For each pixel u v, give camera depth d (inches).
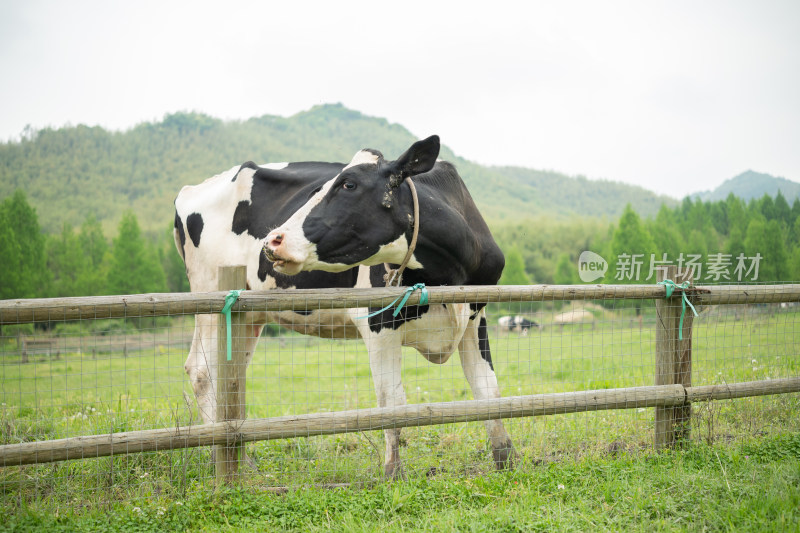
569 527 126.0
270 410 275.6
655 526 127.8
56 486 165.0
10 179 5334.6
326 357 532.7
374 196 157.3
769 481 143.6
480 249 183.2
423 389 319.9
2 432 197.9
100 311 138.8
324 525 133.3
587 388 275.3
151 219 4768.7
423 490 150.9
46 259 2650.1
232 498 147.3
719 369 260.7
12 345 567.8
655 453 174.2
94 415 216.1
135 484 163.0
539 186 7741.1
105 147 6235.2
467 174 7052.2
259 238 211.2
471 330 190.1
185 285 2682.1
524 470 166.4
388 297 156.3
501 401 163.2
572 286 170.4
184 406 243.4
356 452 196.9
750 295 188.7
